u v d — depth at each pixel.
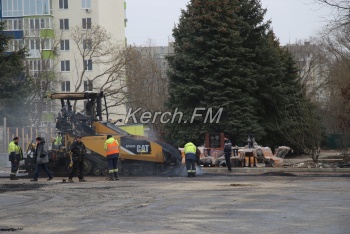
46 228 14.45
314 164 41.47
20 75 69.44
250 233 13.35
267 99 54.69
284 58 62.56
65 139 34.44
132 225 14.70
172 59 55.53
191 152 32.91
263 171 38.53
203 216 16.17
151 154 33.97
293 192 22.61
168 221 15.30
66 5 90.56
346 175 33.44
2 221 15.77
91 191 24.28
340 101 53.59
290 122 53.50
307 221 15.09
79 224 15.02
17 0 89.00
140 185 26.88
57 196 22.53
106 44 89.00
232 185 26.16
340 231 13.55
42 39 80.19
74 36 76.19
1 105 64.25
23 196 22.78
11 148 32.69
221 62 52.62
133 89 76.81
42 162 31.05
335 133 67.00
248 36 55.34
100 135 34.22
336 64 65.75
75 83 89.44
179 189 24.52
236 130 52.00
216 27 53.16
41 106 70.75
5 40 63.12
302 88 61.53
